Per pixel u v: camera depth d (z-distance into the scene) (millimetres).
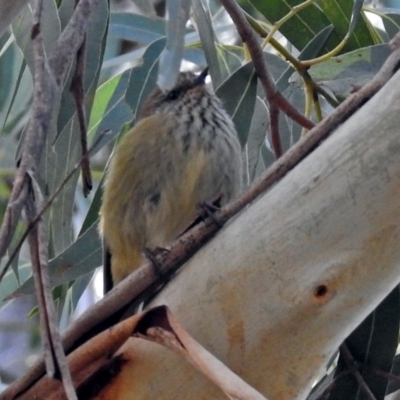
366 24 6340
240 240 3936
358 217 3803
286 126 6367
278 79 6277
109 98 7176
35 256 3256
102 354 3834
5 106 7371
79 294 6719
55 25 4973
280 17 6367
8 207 3164
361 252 3816
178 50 3625
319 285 3828
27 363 9586
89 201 8984
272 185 4121
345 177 3822
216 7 8961
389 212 3787
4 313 10023
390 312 5320
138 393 3914
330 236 3824
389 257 3820
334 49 5891
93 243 5805
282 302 3852
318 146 4031
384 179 3783
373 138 3816
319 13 6328
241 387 3305
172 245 4156
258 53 5395
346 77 5816
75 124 5555
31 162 3279
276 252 3861
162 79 3584
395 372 5734
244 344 3893
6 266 3199
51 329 3150
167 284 4070
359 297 3859
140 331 3662
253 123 6211
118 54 9023
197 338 3918
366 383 5355
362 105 4133
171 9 3656
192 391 3891
